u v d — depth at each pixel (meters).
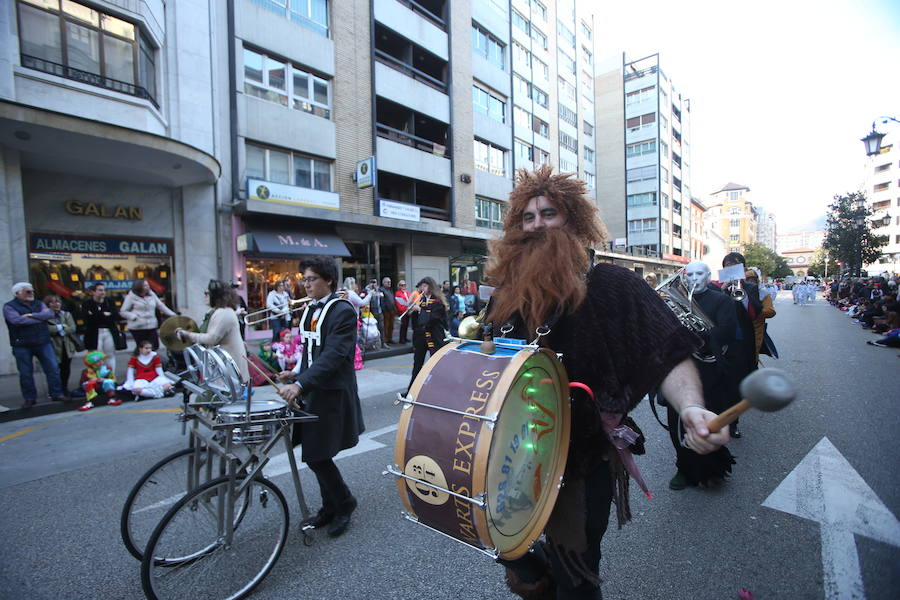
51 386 6.45
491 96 24.08
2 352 8.33
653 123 41.00
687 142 51.94
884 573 2.44
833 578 2.42
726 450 3.50
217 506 2.43
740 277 4.80
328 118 15.74
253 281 13.66
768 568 2.53
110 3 9.87
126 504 2.59
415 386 1.54
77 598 2.42
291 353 7.56
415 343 6.82
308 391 2.70
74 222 10.72
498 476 1.29
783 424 5.01
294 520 3.15
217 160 11.66
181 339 4.23
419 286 6.83
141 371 7.00
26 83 8.88
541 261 1.41
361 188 16.30
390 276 18.39
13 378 7.98
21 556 2.81
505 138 24.72
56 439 5.08
